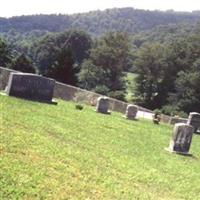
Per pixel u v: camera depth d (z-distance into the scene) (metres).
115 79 113.75
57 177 13.40
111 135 24.05
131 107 36.06
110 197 12.98
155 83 108.69
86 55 143.50
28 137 17.27
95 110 34.59
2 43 69.50
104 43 119.50
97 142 20.94
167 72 108.31
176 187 16.48
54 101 31.19
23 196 11.20
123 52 115.38
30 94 29.17
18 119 20.45
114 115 35.50
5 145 15.11
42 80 29.64
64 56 69.88
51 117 24.03
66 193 12.28
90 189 13.20
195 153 26.28
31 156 14.78
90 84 100.94
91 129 24.02
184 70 108.50
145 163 19.23
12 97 27.64
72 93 41.69
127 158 19.16
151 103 108.25
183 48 111.44
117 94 83.81
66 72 69.25
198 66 103.19
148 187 15.46
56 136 19.47
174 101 97.31
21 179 12.23
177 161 21.97
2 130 17.16
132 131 27.97
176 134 24.45
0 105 22.92
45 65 129.75
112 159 18.08
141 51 110.00
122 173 16.30
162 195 14.91
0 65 68.38
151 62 108.44
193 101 92.94
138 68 109.12
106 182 14.36
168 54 109.19
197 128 39.56
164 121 47.06
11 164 13.22
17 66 68.06
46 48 132.50
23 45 173.00
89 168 15.53
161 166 19.58
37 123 20.88
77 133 21.56
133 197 13.58
